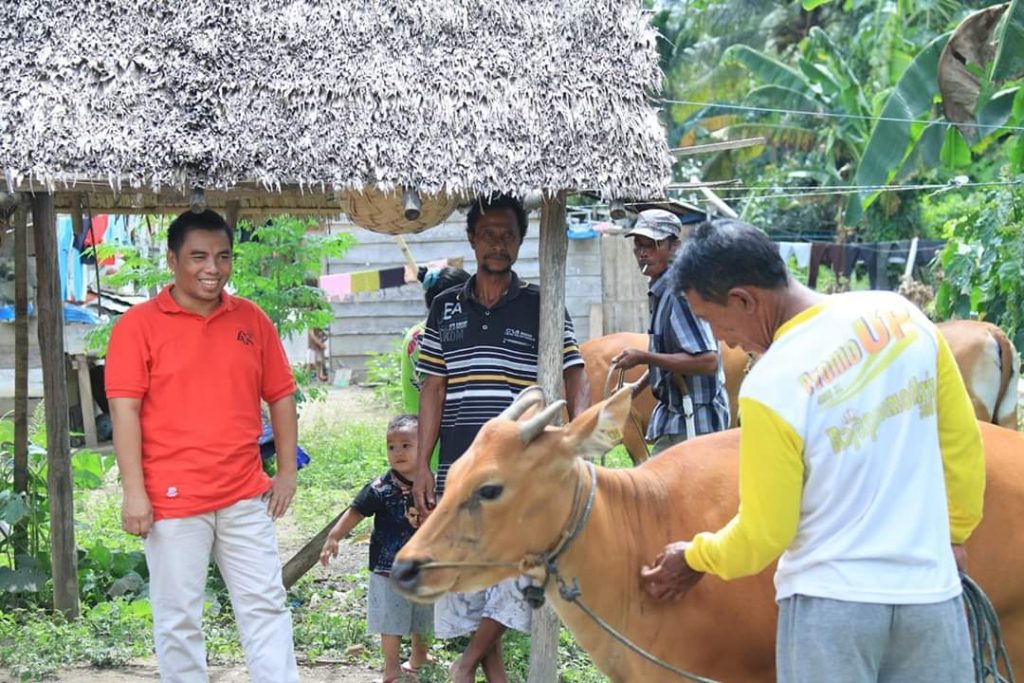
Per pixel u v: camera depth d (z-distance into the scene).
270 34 4.86
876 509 2.96
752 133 23.59
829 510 2.99
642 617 3.67
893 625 2.96
